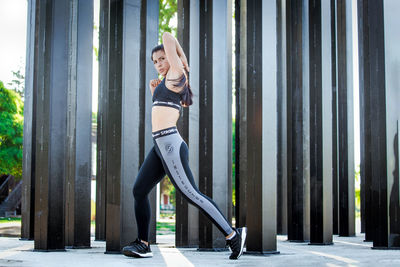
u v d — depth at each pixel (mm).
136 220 3135
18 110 16031
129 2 3482
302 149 5098
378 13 4141
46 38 3604
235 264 2740
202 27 3689
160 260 2953
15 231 7645
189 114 4242
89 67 4348
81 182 4152
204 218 3588
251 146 3408
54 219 3572
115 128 3418
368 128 4379
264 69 3426
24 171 5379
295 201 5137
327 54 4594
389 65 4105
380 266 2715
